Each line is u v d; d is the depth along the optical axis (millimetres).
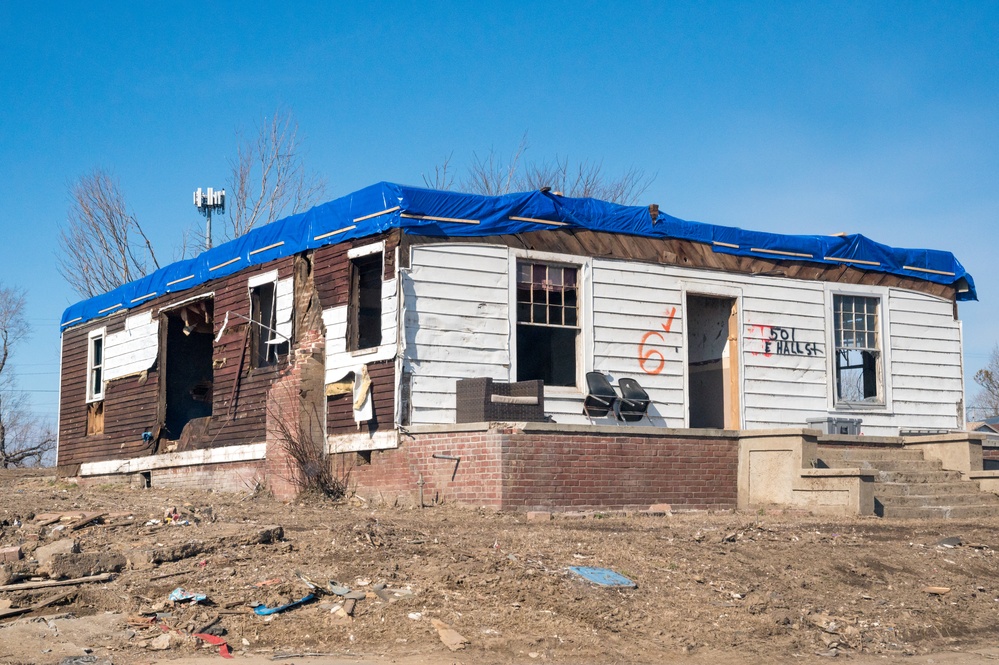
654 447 15547
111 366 24125
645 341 18078
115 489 20875
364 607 9102
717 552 11562
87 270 38312
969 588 11234
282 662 7988
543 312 17297
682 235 18672
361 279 17266
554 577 9914
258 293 19656
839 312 20281
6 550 10148
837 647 9297
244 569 9938
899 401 20469
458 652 8375
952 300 21469
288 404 17891
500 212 16906
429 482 15312
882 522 14305
